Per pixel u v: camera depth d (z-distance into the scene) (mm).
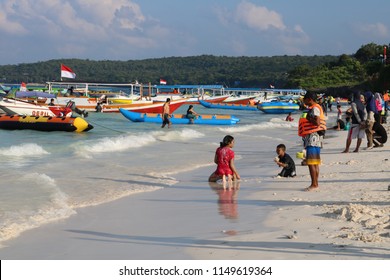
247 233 7113
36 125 27203
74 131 27234
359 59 173875
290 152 18812
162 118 32500
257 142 23719
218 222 7898
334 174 12234
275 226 7395
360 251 5965
